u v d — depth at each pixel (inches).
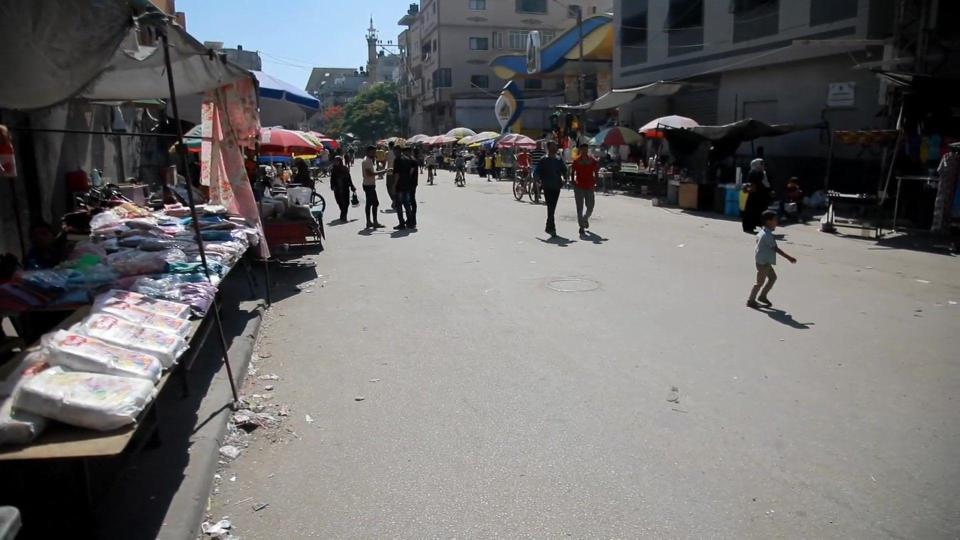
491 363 242.7
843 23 711.7
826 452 173.0
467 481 162.2
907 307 311.6
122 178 495.2
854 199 538.6
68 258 233.0
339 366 243.8
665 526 142.5
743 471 164.2
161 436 181.5
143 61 242.7
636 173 935.0
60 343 146.4
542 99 1817.2
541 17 2431.1
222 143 325.4
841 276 380.5
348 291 360.2
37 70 158.2
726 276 380.2
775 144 831.1
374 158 587.8
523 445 179.5
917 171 571.5
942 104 559.2
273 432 190.9
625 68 1166.3
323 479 165.3
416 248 490.6
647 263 418.9
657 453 173.8
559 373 231.5
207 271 215.8
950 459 168.7
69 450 117.9
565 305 319.3
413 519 147.2
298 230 411.8
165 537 137.3
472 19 2383.1
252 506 154.3
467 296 341.7
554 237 529.7
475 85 2316.7
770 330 276.5
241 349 254.8
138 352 152.5
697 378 224.7
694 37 981.2
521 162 959.6
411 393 216.8
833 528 140.9
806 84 780.0
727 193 672.4
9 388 131.6
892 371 229.0
